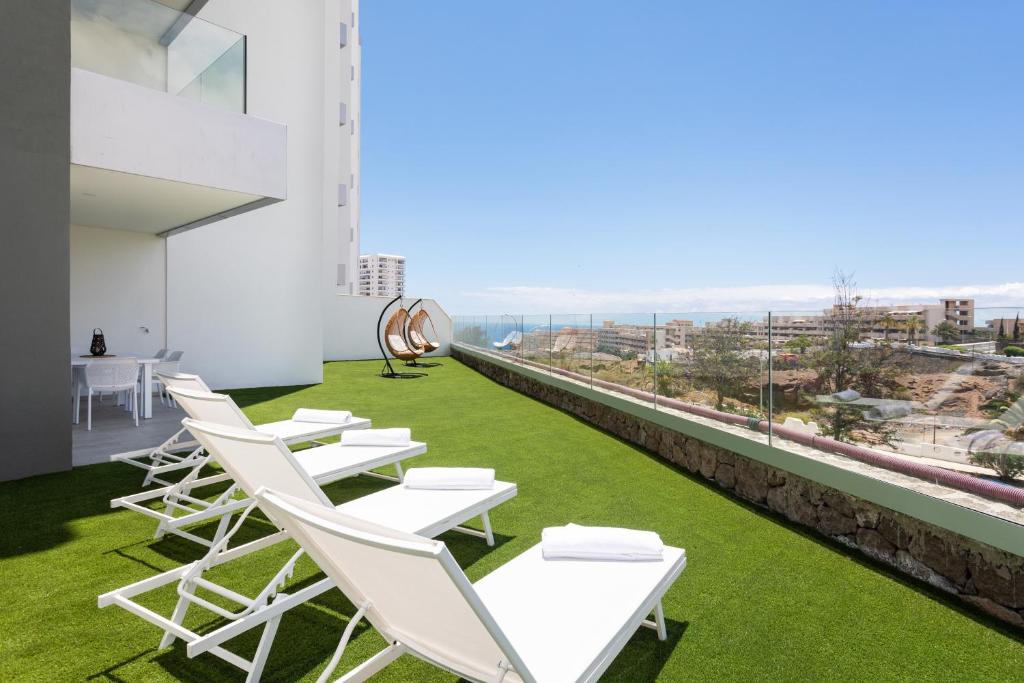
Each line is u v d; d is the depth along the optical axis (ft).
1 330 15.83
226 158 20.54
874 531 11.25
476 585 7.06
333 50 62.34
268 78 36.27
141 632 8.14
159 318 32.30
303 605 8.96
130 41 18.72
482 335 50.62
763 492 14.40
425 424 24.86
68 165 16.99
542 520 13.11
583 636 5.92
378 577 5.31
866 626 8.64
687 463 17.89
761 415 15.15
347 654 7.64
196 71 20.26
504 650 4.80
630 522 13.14
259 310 36.29
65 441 16.90
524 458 19.03
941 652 7.95
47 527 12.30
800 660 7.71
